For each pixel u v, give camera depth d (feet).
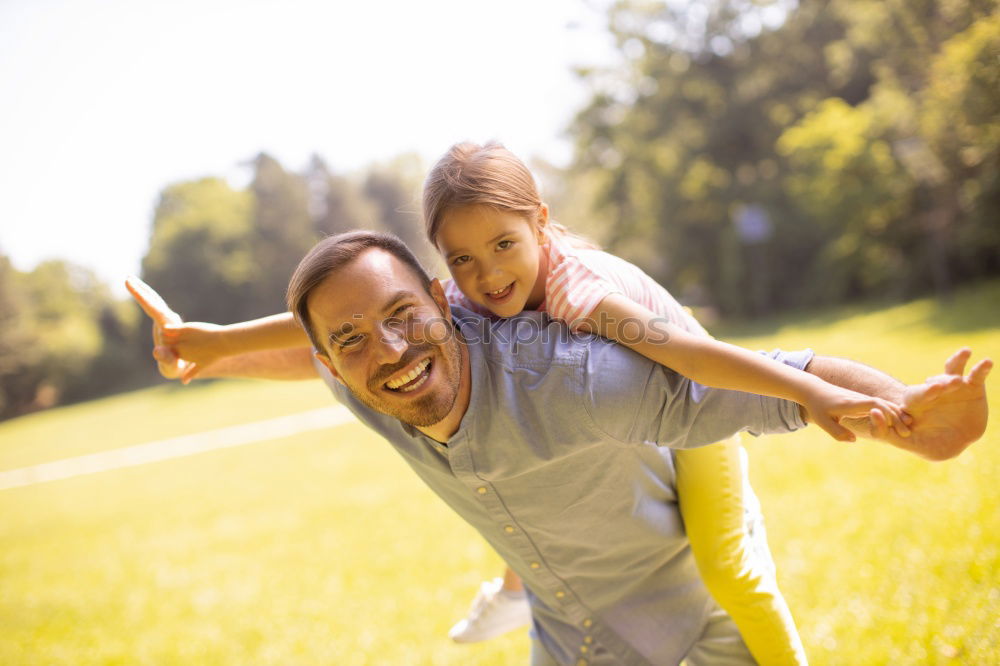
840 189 75.10
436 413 6.53
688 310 8.18
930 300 68.28
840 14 101.81
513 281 7.72
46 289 195.00
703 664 8.52
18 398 177.68
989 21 48.14
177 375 9.30
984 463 19.40
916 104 65.57
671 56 112.98
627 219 123.44
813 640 12.23
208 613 21.33
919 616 12.10
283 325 8.48
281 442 57.62
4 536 42.93
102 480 59.00
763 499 21.36
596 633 8.27
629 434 6.55
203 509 38.42
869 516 17.63
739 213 103.96
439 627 16.56
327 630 17.81
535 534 7.60
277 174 193.98
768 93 108.58
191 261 185.88
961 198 64.75
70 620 23.48
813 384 5.68
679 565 8.17
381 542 24.86
